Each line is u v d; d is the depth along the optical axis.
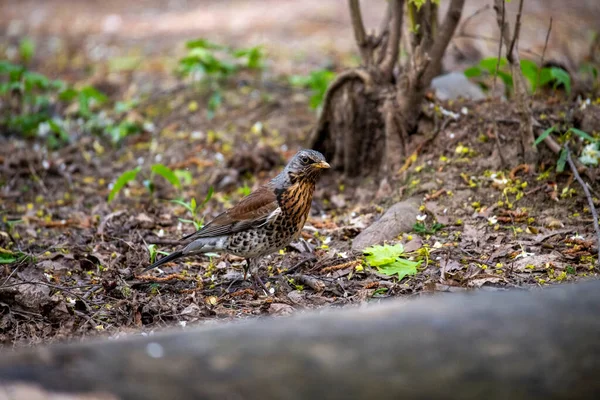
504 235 10.66
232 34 24.56
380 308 5.61
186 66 17.16
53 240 11.88
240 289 10.05
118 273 10.20
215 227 9.90
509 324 5.35
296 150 14.96
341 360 5.01
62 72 20.89
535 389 5.09
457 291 9.09
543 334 5.28
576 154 11.73
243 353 5.01
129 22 27.69
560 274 9.42
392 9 13.20
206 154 15.22
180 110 16.92
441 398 4.97
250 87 17.56
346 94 13.31
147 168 15.05
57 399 4.58
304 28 24.88
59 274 10.52
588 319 5.43
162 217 12.92
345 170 13.65
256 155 14.52
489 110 12.75
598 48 19.44
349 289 9.68
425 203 11.59
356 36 13.41
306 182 9.85
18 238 11.99
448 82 14.26
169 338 5.22
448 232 10.95
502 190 11.54
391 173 12.71
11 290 9.38
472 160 12.16
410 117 12.81
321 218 12.48
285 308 9.15
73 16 29.25
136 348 5.07
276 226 9.79
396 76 13.63
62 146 16.16
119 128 16.02
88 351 5.04
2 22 28.55
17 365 4.86
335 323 5.36
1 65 16.77
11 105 17.69
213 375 4.86
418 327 5.29
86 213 13.36
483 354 5.12
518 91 11.67
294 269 10.51
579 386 5.16
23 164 15.04
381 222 11.25
